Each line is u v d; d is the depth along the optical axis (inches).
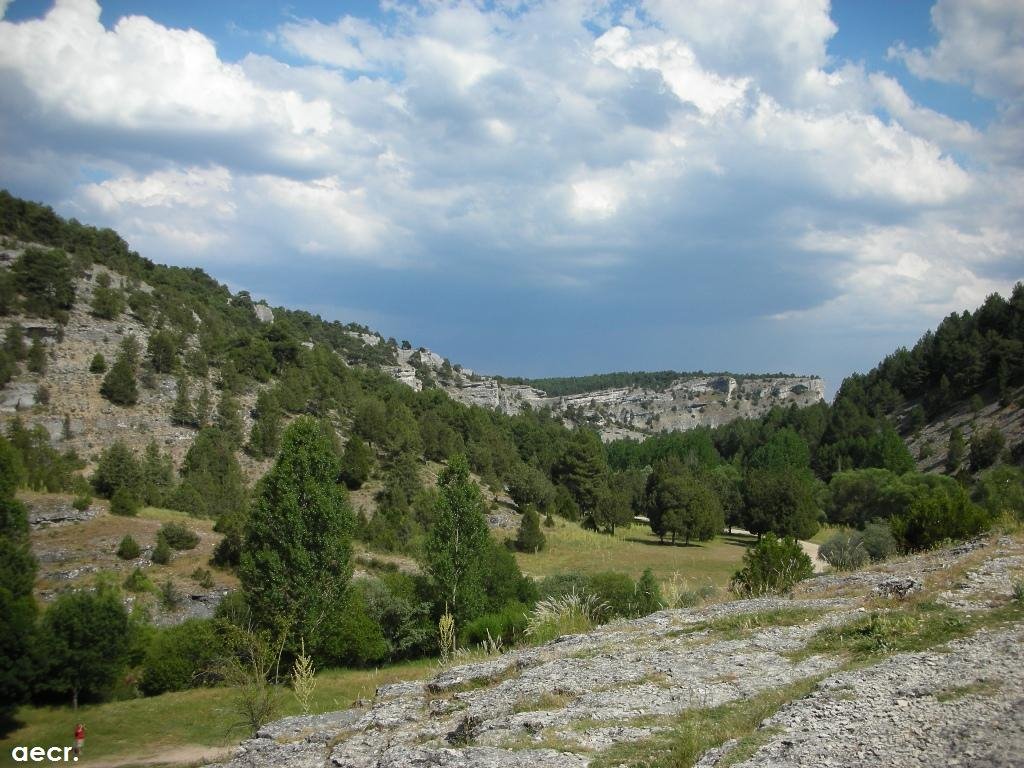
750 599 606.2
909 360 5359.3
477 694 455.8
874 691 293.7
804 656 392.2
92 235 4982.8
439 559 1422.2
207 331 4404.5
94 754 901.8
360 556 2213.3
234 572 1909.4
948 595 427.8
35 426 2888.8
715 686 363.3
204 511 2519.7
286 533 1280.8
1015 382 4200.3
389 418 3814.0
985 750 219.0
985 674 290.7
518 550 2815.0
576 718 345.7
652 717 333.1
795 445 4586.6
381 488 3201.3
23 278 3814.0
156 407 3432.6
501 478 4003.4
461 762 311.3
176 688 1207.6
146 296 4419.3
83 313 3991.1
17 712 1062.4
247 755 447.2
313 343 6259.8
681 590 978.1
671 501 3341.5
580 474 3991.1
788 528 3080.7
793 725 273.7
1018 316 4547.2
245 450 3316.9
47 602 1659.7
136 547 1946.4
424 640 1409.9
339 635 1286.9
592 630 590.6
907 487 2920.8
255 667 866.1
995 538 590.2
